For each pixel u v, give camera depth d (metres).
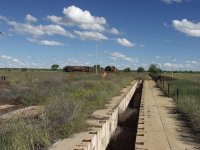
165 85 46.75
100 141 14.12
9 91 25.55
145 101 27.45
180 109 21.30
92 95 23.66
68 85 31.33
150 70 148.00
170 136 13.79
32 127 11.80
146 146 12.05
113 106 22.16
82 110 17.52
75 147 11.03
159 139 13.22
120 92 35.44
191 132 14.70
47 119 13.67
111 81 43.00
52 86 28.91
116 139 17.53
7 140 10.48
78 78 46.88
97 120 16.22
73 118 14.64
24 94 23.34
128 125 22.16
